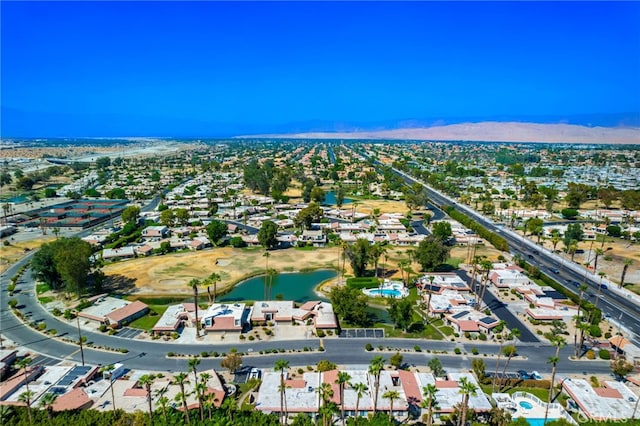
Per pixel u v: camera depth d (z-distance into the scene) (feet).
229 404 330.13
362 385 326.24
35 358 421.18
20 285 605.31
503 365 420.77
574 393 364.58
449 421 341.82
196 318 467.52
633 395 366.43
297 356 433.89
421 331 488.85
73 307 530.27
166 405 343.87
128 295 577.84
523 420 320.50
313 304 533.14
